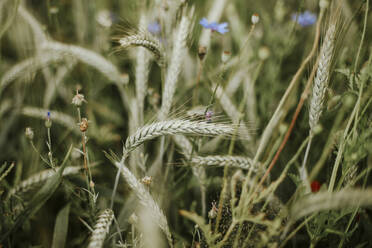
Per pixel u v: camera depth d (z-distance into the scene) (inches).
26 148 20.7
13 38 25.7
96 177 21.0
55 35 25.8
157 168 19.5
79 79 25.1
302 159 20.1
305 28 25.7
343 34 17.8
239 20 26.7
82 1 26.9
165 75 19.6
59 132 21.5
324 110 19.2
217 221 15.7
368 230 17.8
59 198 20.1
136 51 22.1
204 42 22.8
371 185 19.0
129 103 21.2
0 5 22.3
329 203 13.6
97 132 22.0
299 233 18.8
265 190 15.1
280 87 24.1
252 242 16.6
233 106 20.2
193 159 17.7
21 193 17.5
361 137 15.7
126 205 16.9
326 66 16.4
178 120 16.1
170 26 21.0
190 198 21.6
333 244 17.8
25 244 18.8
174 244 18.0
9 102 22.7
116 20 26.1
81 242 18.6
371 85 15.6
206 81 22.0
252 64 23.2
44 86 25.0
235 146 20.8
